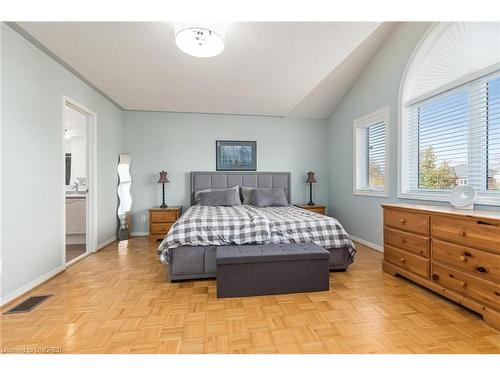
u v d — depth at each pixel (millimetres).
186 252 2441
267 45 2334
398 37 3086
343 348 1437
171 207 4348
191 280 2477
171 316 1789
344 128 4434
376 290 2217
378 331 1597
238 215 2869
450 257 1921
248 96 3754
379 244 3512
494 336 1533
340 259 2697
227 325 1673
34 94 2309
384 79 3357
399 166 3102
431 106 2768
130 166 4488
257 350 1422
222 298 2084
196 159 4676
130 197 4406
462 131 2420
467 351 1407
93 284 2365
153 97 3801
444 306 1913
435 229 2055
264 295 2131
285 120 4957
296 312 1843
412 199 2906
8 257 2000
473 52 2291
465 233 1798
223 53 2480
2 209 1950
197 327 1649
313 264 2191
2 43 1959
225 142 4734
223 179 4648
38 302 1996
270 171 4887
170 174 4613
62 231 2701
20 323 1689
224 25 2014
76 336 1546
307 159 5039
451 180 2547
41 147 2400
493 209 2043
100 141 3660
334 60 2633
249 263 2107
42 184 2406
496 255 1599
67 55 2496
